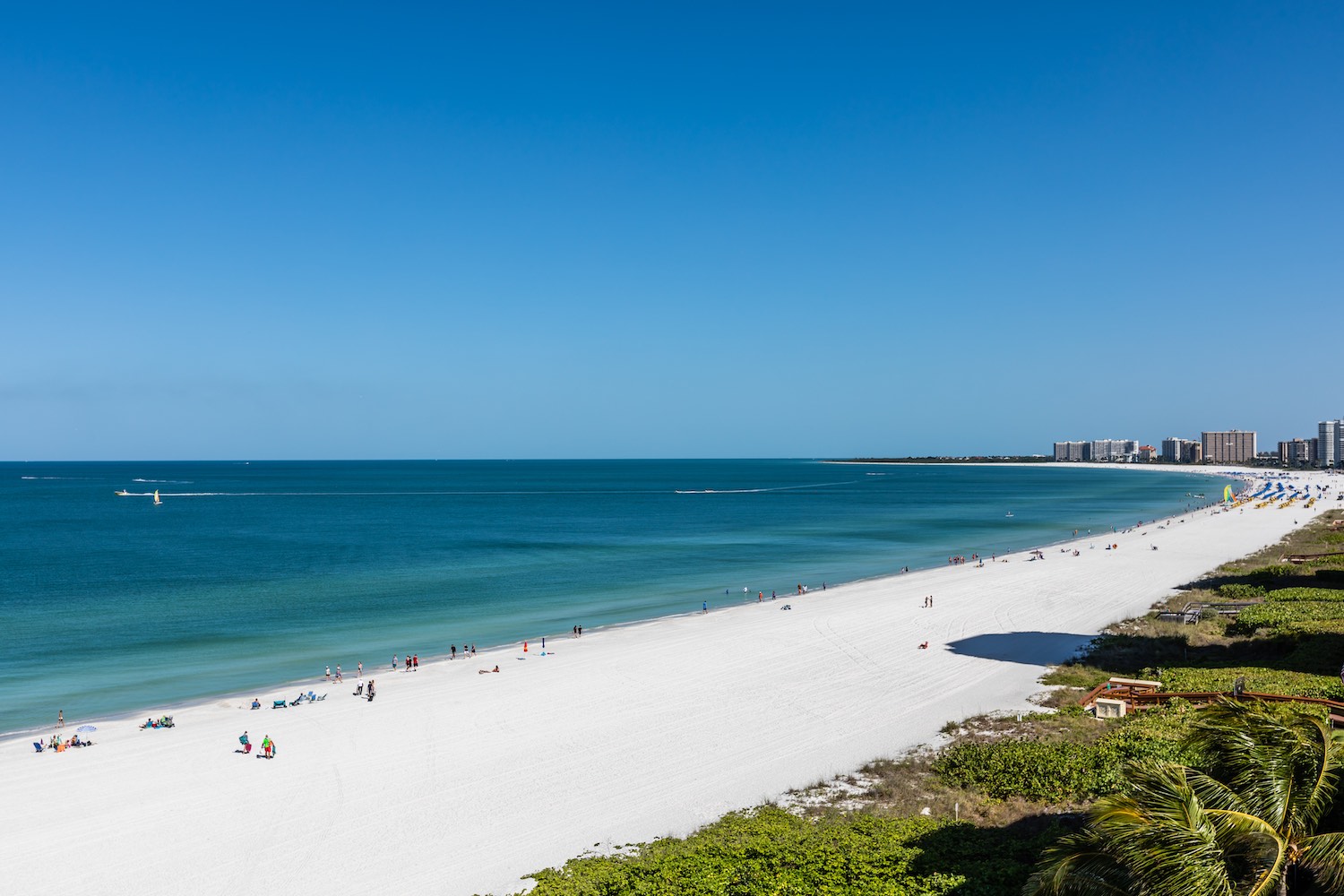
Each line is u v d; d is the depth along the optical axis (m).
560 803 32.50
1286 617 53.38
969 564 100.06
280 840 29.78
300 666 57.47
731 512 194.25
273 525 159.88
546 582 93.06
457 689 49.44
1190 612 62.50
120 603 80.00
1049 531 145.38
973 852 24.14
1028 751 32.78
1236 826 13.27
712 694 46.62
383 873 27.34
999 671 49.59
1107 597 74.38
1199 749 15.96
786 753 37.12
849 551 119.81
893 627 63.56
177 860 28.48
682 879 23.47
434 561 109.25
